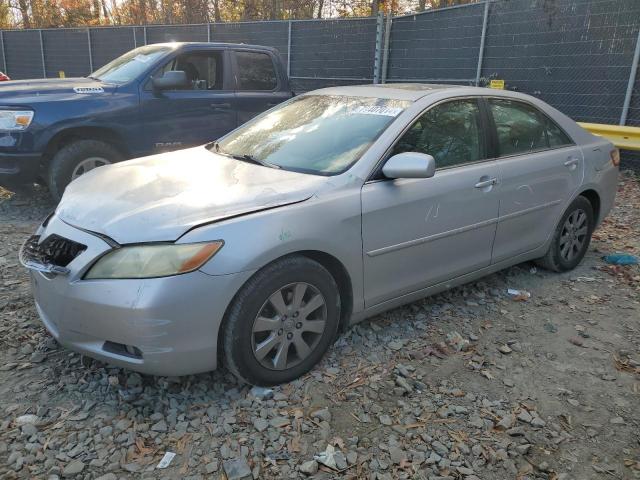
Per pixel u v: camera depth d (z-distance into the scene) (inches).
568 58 361.1
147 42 648.4
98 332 109.0
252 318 113.8
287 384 123.3
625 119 337.1
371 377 127.4
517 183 164.1
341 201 125.8
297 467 100.3
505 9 390.9
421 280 146.2
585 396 124.6
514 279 186.4
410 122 143.5
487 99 165.2
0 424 107.9
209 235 108.6
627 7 328.5
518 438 110.3
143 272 105.5
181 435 107.3
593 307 167.9
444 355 138.4
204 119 275.4
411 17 457.7
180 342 107.2
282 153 146.9
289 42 541.6
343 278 130.8
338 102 162.1
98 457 100.9
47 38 753.0
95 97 244.5
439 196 143.3
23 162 230.8
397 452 104.9
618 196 292.5
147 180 133.0
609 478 101.3
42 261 115.0
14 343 135.7
